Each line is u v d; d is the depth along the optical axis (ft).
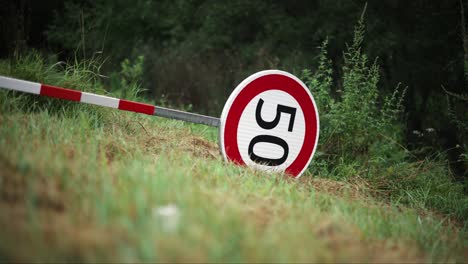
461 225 15.35
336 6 32.19
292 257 7.07
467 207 16.71
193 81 33.09
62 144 11.10
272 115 15.11
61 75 17.56
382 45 29.50
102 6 39.93
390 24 30.32
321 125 19.43
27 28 23.65
